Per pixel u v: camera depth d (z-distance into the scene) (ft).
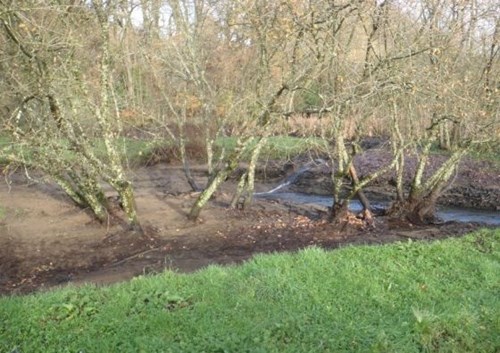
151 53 47.85
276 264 24.56
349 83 33.32
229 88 45.98
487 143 44.80
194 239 35.22
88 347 16.81
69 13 29.43
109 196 45.60
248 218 40.32
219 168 39.81
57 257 32.04
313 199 54.03
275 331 17.70
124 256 32.24
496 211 49.73
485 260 25.12
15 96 32.04
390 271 23.77
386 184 57.36
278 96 33.78
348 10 33.14
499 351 16.92
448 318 18.13
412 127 39.14
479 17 34.04
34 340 17.40
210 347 16.58
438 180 40.55
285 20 30.58
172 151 66.33
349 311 19.44
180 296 20.58
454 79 33.19
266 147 59.67
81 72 32.48
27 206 42.24
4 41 30.35
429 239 34.42
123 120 46.62
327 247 33.19
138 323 18.30
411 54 30.96
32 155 36.52
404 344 16.92
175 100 55.31
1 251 32.83
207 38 47.83
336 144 38.91
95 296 20.89
